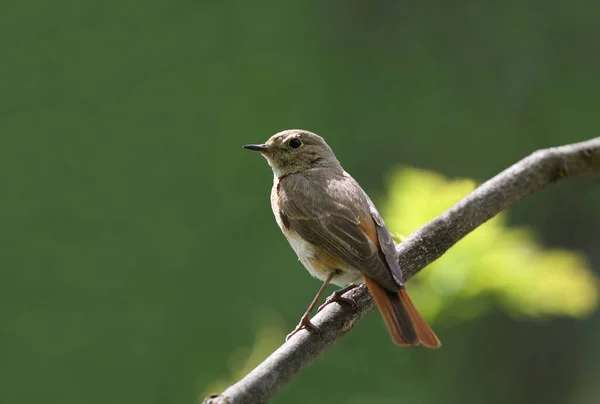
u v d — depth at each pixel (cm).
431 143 1653
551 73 1673
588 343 1647
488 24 1720
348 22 1702
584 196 1667
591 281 692
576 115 1645
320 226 631
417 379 1340
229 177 1507
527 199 1691
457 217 615
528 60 1688
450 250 683
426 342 507
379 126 1650
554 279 678
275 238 1449
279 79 1603
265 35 1628
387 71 1694
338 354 1202
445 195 681
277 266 1423
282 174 730
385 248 593
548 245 1688
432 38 1728
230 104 1563
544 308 684
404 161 1636
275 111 1576
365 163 1630
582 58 1672
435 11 1741
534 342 1648
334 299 554
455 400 1582
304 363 500
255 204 1477
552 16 1697
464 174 1641
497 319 1644
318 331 520
